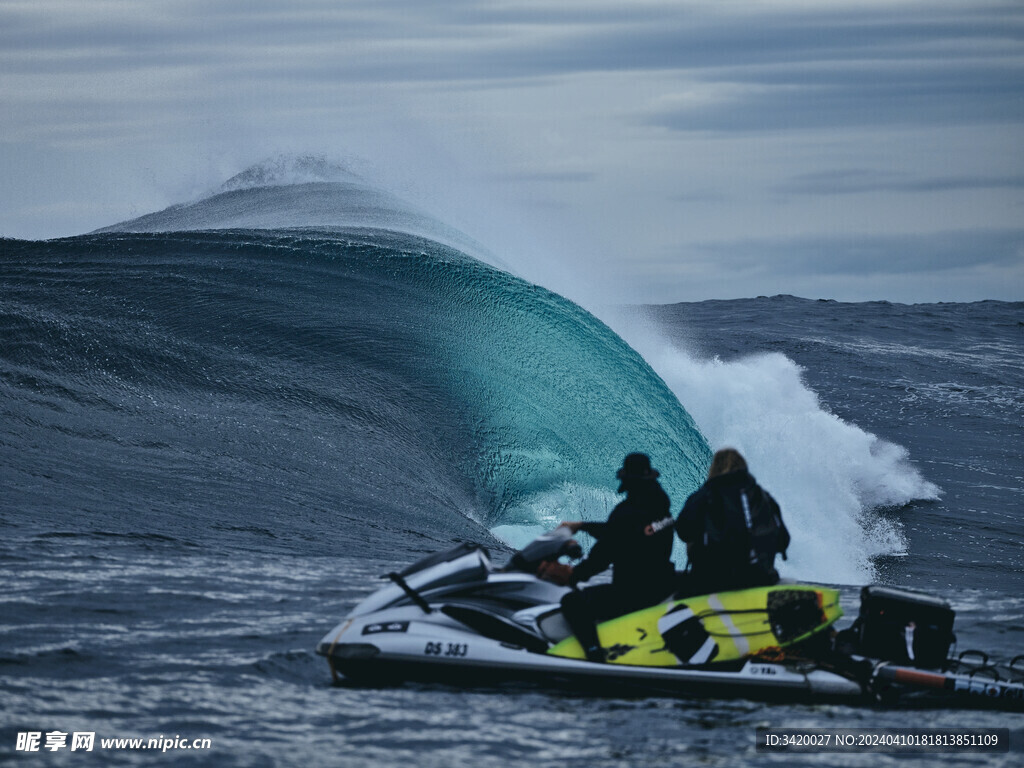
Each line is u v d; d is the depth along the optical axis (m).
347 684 24.70
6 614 28.69
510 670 24.84
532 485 69.31
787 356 139.50
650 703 23.75
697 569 25.86
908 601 25.50
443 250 102.00
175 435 59.25
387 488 58.75
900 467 94.75
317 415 67.25
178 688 23.59
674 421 86.31
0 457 49.59
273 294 84.12
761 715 23.02
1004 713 23.66
